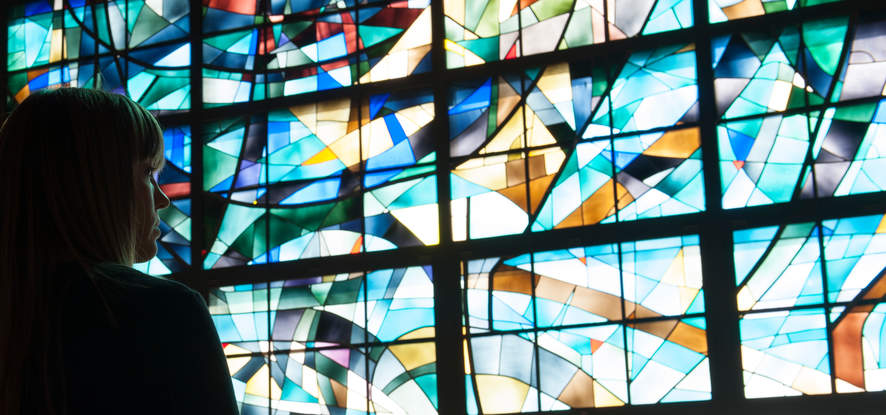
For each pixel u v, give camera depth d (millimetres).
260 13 4055
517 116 3545
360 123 3770
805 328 3025
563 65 3543
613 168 3371
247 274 3699
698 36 3385
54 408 658
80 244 721
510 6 3684
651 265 3244
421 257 3494
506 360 3307
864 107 3150
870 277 3010
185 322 696
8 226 710
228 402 692
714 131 3283
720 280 3143
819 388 2961
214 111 3936
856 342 2965
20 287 697
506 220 3439
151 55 4129
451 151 3582
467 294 3412
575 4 3590
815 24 3279
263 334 3639
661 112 3371
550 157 3459
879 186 3061
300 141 3826
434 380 3371
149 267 3820
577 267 3318
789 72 3266
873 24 3219
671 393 3102
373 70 3799
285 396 3535
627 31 3496
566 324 3273
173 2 4184
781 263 3109
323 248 3645
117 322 676
